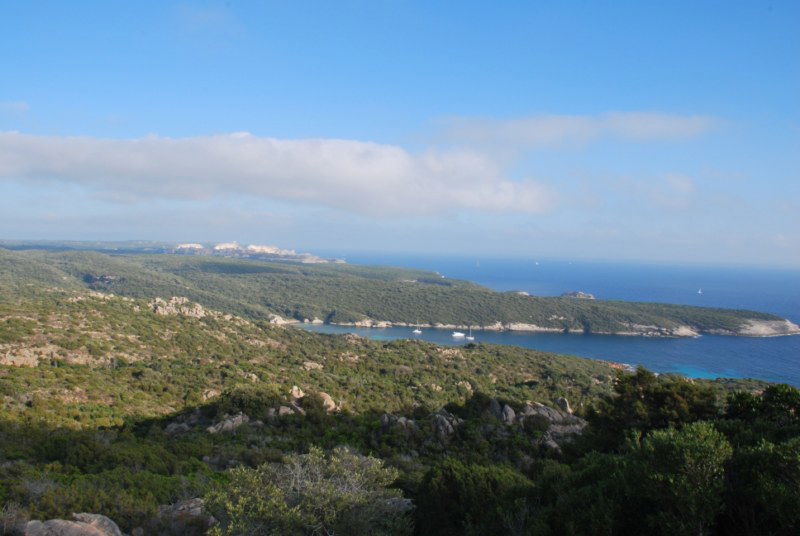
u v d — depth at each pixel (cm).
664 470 1223
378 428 4512
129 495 2084
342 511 1628
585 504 1426
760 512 1177
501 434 4309
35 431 3450
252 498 1602
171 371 7838
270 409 5044
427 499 2109
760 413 2405
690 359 19500
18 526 1614
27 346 7331
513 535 1602
